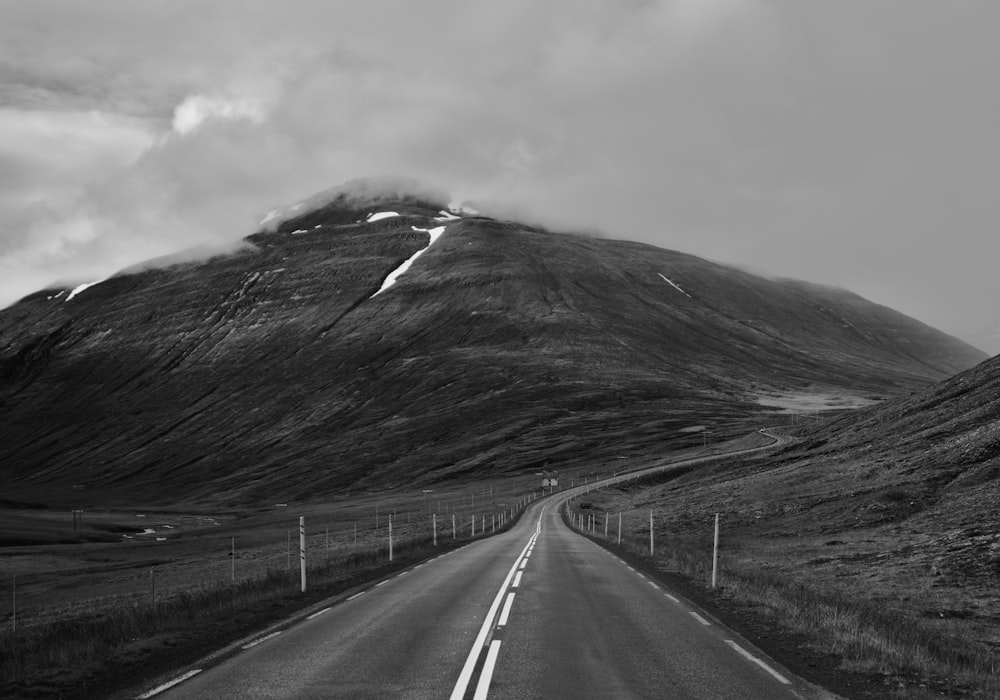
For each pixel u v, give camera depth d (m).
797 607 18.94
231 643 15.38
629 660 13.64
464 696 11.26
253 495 188.00
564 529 64.25
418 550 41.12
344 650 14.47
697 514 61.47
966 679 12.78
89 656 14.29
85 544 99.00
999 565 28.62
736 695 11.48
